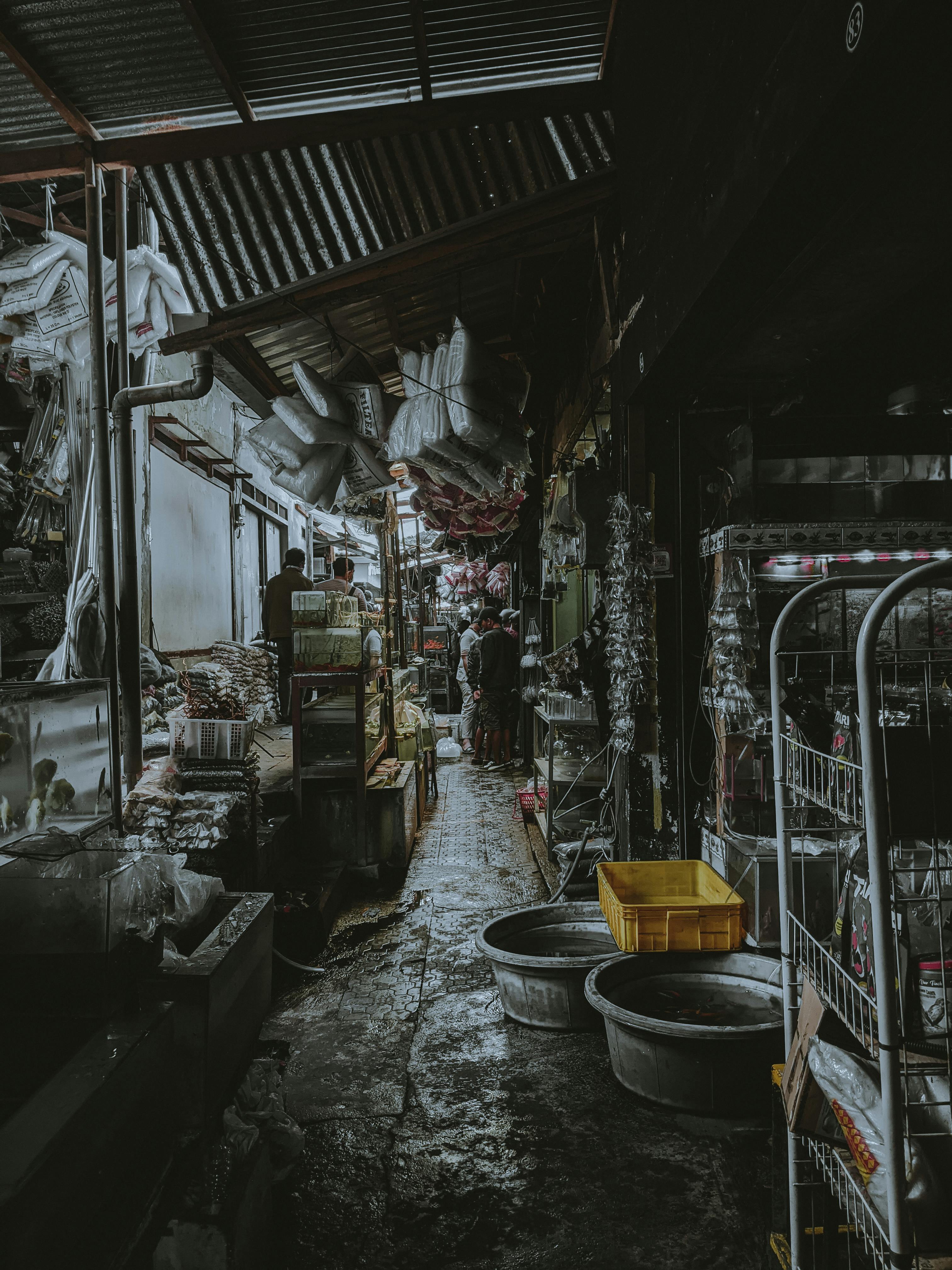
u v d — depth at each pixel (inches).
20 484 267.9
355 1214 92.3
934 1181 56.8
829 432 139.4
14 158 153.6
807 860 126.5
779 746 78.5
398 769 240.4
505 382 176.9
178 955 91.2
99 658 159.5
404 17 130.6
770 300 110.9
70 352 213.9
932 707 66.0
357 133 149.9
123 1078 62.9
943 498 138.3
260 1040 128.5
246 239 163.9
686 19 112.4
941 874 66.4
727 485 153.8
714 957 131.0
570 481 173.5
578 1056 126.2
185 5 120.9
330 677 210.8
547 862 225.5
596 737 250.4
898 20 59.4
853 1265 76.1
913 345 143.3
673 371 137.7
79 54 130.6
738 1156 101.0
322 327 193.9
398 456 177.6
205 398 374.0
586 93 150.9
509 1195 94.8
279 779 232.2
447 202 160.6
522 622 410.9
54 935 68.4
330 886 189.3
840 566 134.1
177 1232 71.5
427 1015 142.0
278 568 558.6
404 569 524.4
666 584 160.7
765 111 85.6
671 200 121.5
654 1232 88.4
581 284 196.2
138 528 287.4
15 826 82.9
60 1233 53.3
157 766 167.9
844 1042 69.1
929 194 85.0
